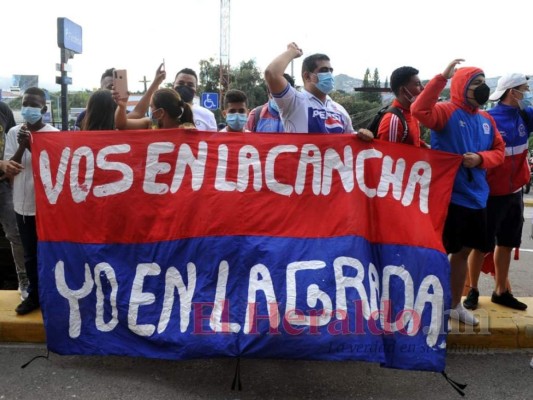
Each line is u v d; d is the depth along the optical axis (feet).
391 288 11.73
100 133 12.32
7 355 12.72
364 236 11.80
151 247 11.91
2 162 12.96
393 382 11.68
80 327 11.82
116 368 12.06
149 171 12.20
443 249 12.07
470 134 12.71
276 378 11.73
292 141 12.20
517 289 20.35
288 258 11.45
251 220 11.82
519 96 14.07
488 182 13.96
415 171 12.34
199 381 11.55
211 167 12.17
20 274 15.01
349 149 12.21
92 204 12.16
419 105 12.23
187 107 13.58
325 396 11.03
